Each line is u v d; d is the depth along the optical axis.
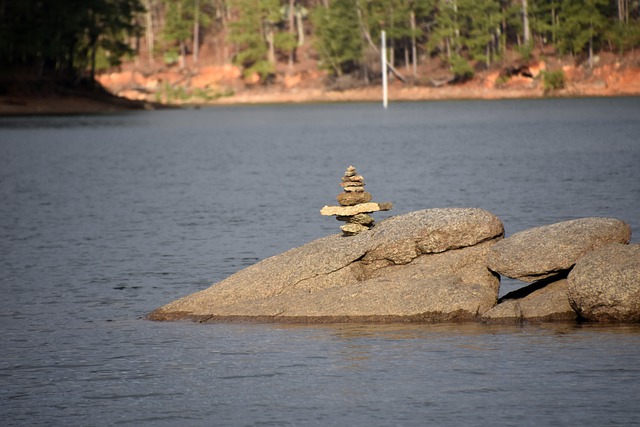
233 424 28.67
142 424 28.94
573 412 28.50
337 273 40.12
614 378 31.08
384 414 28.91
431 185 99.62
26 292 47.56
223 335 37.50
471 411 28.86
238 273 41.47
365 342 35.81
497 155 140.75
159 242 63.47
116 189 104.44
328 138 198.25
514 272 38.62
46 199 94.94
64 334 38.75
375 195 92.25
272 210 80.06
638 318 36.72
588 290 36.81
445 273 39.53
